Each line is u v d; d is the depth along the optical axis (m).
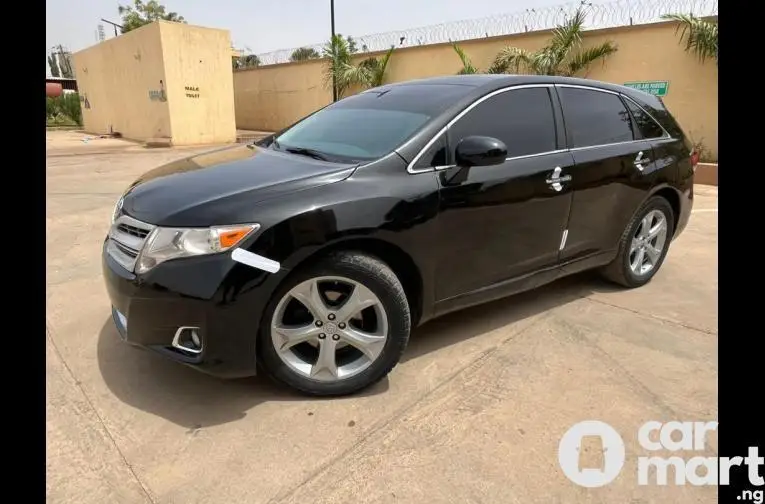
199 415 2.53
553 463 2.26
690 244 5.54
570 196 3.44
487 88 3.22
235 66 23.28
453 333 3.41
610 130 3.81
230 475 2.16
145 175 3.16
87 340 3.20
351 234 2.50
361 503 2.03
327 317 2.57
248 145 3.70
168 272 2.32
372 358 2.68
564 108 3.55
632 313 3.74
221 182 2.64
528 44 12.41
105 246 2.78
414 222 2.69
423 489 2.10
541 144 3.35
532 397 2.72
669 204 4.28
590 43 11.33
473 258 3.04
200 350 2.39
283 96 20.81
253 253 2.32
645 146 3.98
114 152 14.30
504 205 3.08
